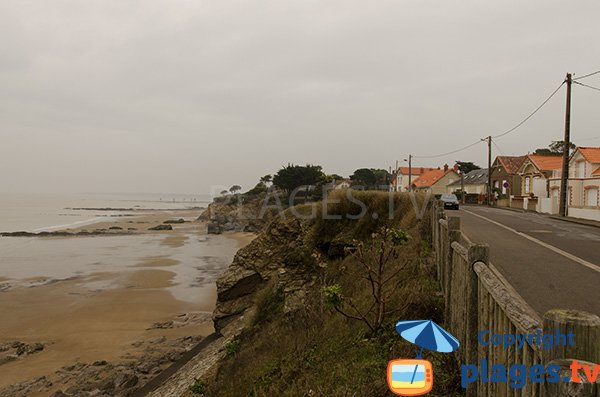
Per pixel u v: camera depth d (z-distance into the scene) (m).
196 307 26.41
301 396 6.81
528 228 18.31
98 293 29.47
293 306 13.80
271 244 18.56
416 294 7.89
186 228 87.12
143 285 32.09
